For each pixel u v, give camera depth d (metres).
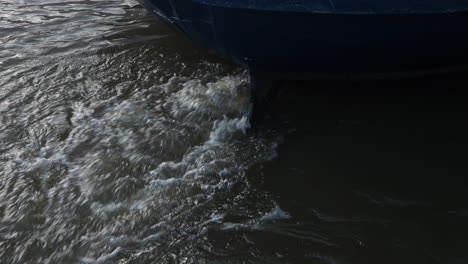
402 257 3.21
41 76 5.42
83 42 6.23
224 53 4.55
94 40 6.29
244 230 3.43
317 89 5.02
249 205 3.64
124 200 3.68
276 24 3.90
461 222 3.49
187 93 5.00
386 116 4.65
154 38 6.29
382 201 3.69
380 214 3.57
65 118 4.66
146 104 4.85
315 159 4.12
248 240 3.35
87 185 3.82
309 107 4.77
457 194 3.75
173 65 5.62
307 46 4.11
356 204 3.66
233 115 4.64
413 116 4.64
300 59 4.30
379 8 3.75
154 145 4.24
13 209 3.62
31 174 3.96
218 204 3.65
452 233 3.40
